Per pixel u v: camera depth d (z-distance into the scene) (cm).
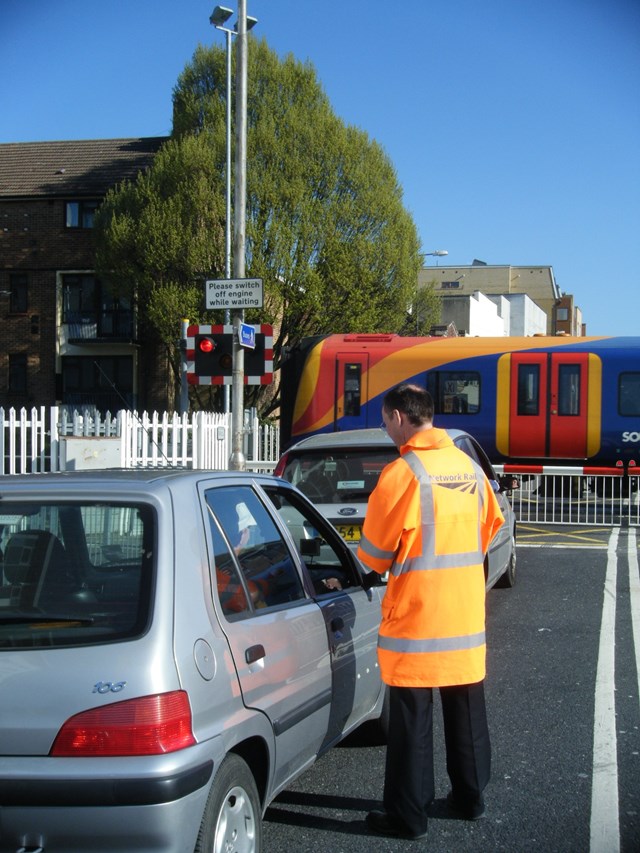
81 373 3400
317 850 413
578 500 1672
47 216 3378
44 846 299
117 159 3572
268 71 2894
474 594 421
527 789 483
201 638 334
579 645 782
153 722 303
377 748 546
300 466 800
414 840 420
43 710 303
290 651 395
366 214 2942
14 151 3691
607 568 1170
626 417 2027
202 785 312
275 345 2955
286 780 399
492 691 657
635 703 627
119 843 298
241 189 1392
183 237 2783
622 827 436
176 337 2817
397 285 3030
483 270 7888
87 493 361
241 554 395
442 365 2108
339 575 508
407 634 411
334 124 2911
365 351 2141
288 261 2812
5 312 3400
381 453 795
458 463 427
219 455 1845
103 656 312
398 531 407
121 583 335
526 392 2075
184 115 2978
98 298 3375
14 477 399
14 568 349
